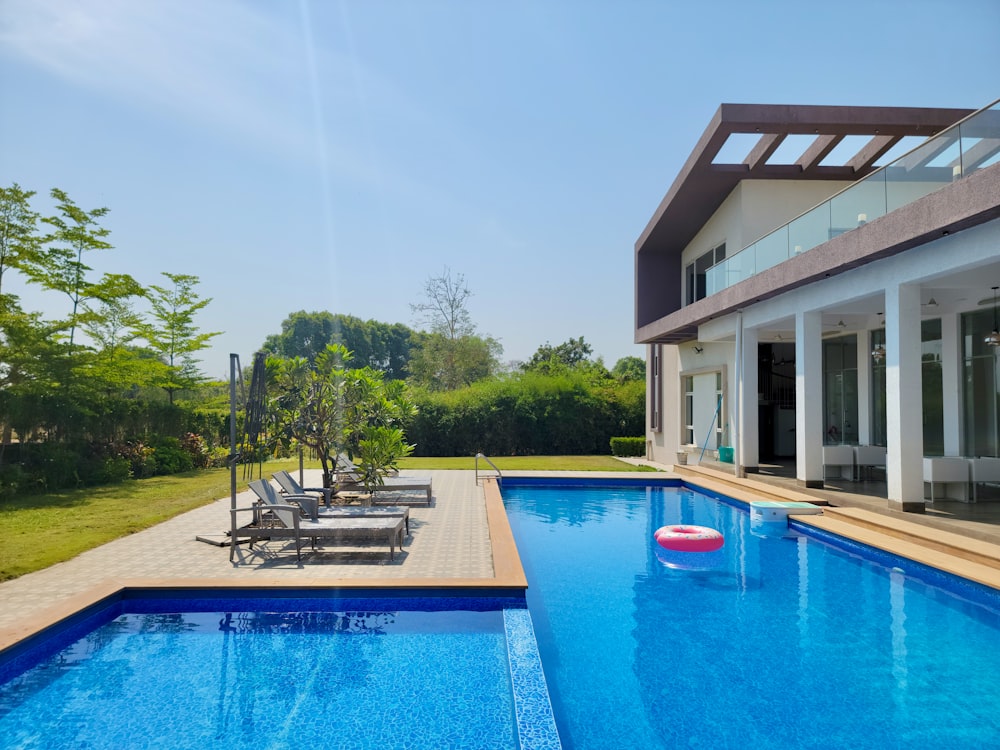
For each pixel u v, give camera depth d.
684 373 19.56
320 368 10.22
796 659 4.77
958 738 3.64
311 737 3.62
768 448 20.72
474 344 40.16
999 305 10.48
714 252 18.27
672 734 3.69
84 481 13.48
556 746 3.23
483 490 12.36
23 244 16.92
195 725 3.75
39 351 14.47
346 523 7.11
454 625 5.43
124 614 5.70
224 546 7.45
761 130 13.27
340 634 5.23
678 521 10.45
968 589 6.11
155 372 20.84
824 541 8.71
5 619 4.87
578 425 25.11
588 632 5.33
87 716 3.86
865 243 8.64
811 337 10.98
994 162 6.62
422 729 3.71
